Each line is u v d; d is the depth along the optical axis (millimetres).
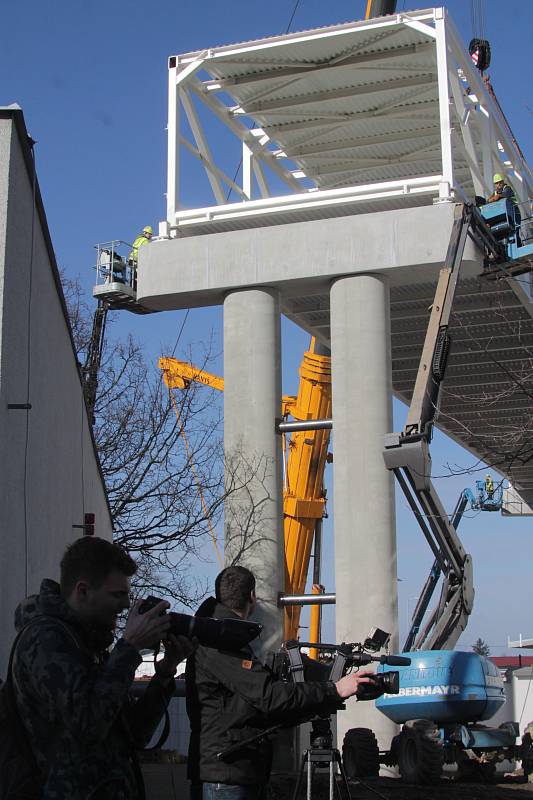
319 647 5719
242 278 25719
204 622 4469
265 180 31031
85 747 3842
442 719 17781
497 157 28984
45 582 4156
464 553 21109
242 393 25391
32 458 12648
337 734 22141
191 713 5266
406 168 31828
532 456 17094
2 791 3824
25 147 11312
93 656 4047
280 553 24594
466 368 33250
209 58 26422
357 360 24719
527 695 34969
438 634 20766
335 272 25016
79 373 18859
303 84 27281
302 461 32438
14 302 10938
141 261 26641
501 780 18203
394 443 18344
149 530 24438
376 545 23688
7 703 3906
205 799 5172
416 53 25672
